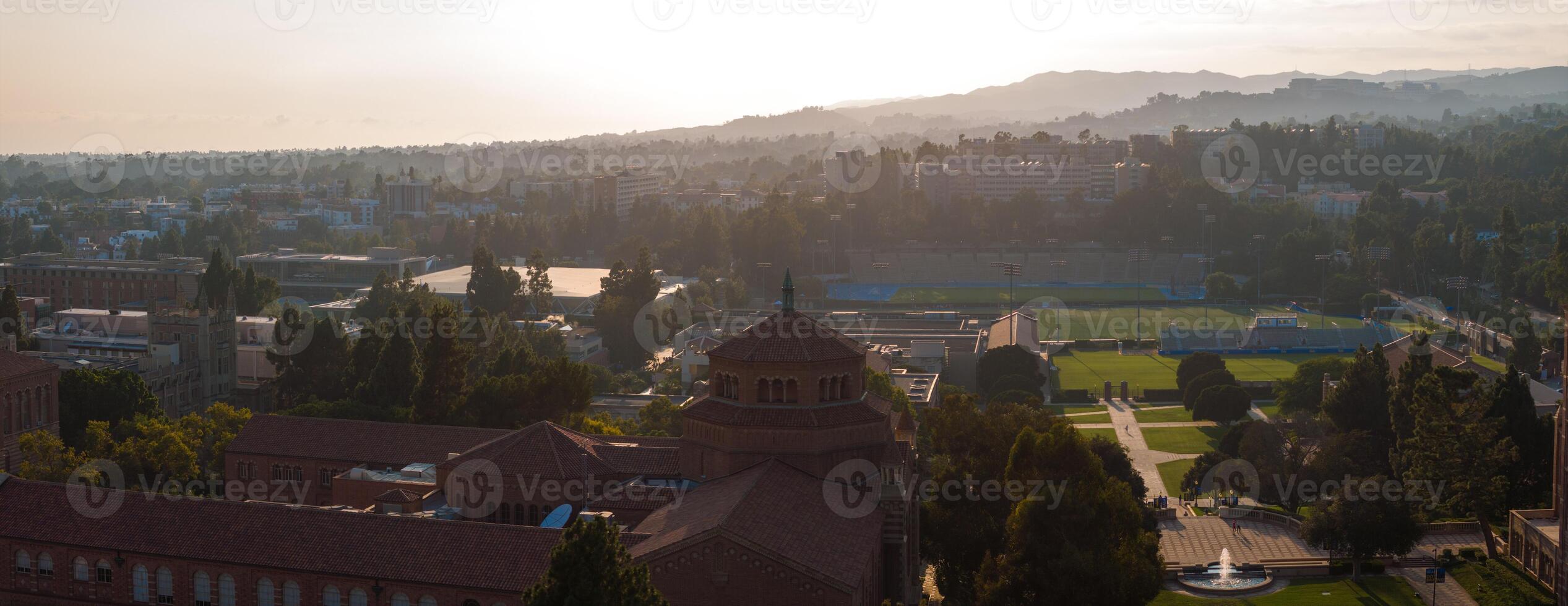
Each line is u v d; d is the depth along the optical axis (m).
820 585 113.94
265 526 127.38
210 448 191.00
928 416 185.00
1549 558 169.62
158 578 127.38
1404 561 190.25
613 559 98.94
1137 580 140.50
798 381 137.25
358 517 126.25
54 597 131.00
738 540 114.38
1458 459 186.62
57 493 134.88
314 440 172.12
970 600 156.88
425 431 171.00
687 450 141.50
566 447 146.00
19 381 197.12
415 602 120.00
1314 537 184.38
